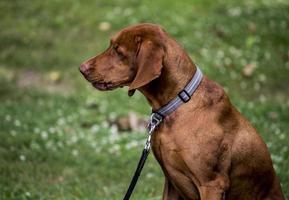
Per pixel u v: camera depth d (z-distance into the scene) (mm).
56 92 15453
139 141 11719
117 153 11172
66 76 16297
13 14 19750
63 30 18688
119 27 18562
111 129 12734
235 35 18500
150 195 9000
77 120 13375
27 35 18328
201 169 5992
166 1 20125
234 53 17516
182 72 6105
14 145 11289
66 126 12922
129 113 13336
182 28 18391
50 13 19688
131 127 12852
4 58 17172
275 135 11383
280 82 16484
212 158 6008
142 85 5867
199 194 6129
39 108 13953
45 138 11891
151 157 10836
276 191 6566
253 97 15742
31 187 9172
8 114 13406
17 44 17953
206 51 17375
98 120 13375
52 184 9562
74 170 10320
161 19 18797
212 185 6020
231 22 19156
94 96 15023
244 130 6258
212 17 19328
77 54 17406
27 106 14031
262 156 6336
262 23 19344
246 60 17359
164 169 6285
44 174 10023
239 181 6258
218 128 6062
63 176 10062
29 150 11008
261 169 6352
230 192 6293
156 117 6156
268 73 16797
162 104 6121
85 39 18188
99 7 19891
